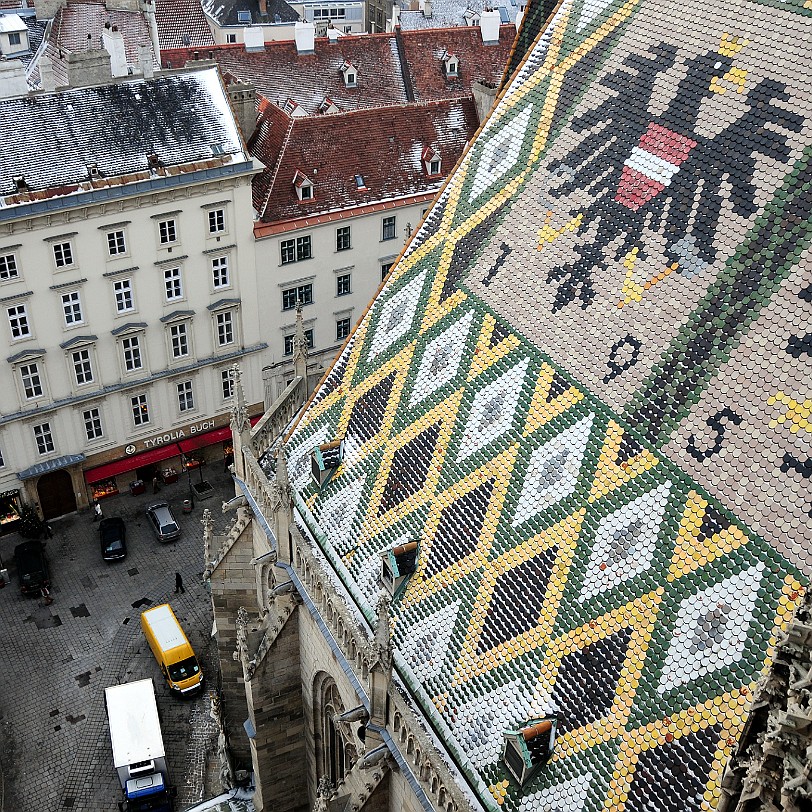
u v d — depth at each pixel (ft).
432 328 130.93
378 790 111.96
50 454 242.78
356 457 131.34
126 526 250.98
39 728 196.03
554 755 93.04
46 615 223.92
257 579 155.02
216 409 265.75
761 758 57.88
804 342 90.07
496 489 111.24
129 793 175.63
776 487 86.63
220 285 251.39
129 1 360.69
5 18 353.72
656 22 120.98
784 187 97.96
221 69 290.35
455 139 278.05
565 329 113.09
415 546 116.26
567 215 119.75
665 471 95.86
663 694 87.10
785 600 82.33
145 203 228.63
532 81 135.74
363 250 270.67
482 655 103.65
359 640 109.60
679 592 89.76
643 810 84.64
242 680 167.43
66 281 226.17
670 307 102.89
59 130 224.33
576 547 100.17
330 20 524.52
